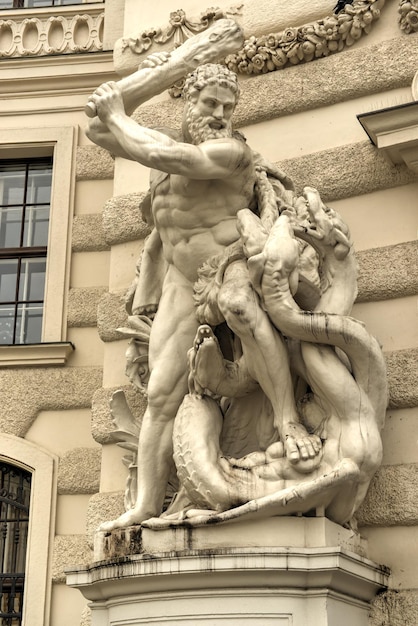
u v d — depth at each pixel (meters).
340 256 6.48
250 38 8.14
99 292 9.46
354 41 7.83
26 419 9.26
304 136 7.82
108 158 9.91
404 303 7.06
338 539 6.14
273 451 6.22
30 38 10.51
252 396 6.62
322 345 6.25
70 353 9.37
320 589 5.89
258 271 6.11
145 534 6.26
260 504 5.93
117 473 7.80
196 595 5.97
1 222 10.50
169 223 6.77
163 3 8.84
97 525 7.64
